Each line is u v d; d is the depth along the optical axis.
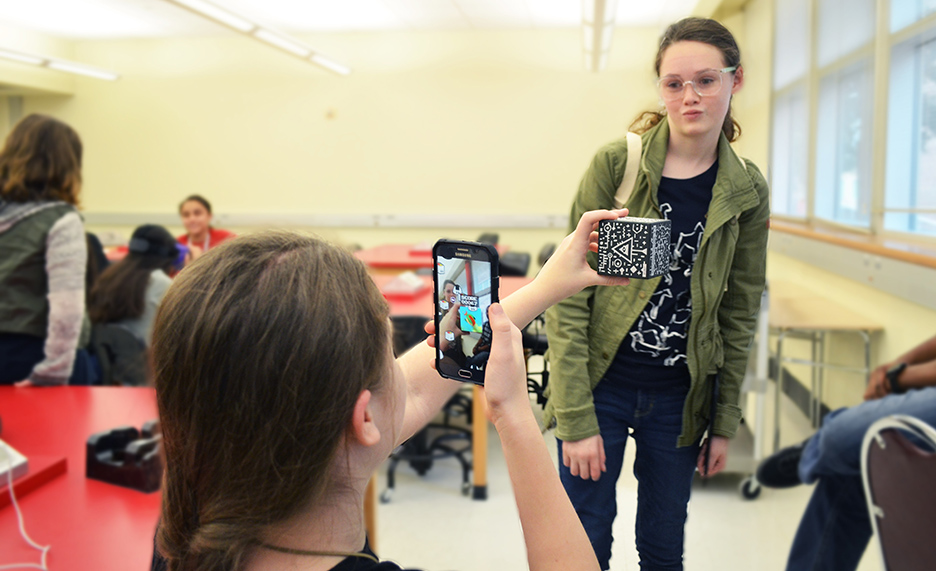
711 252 0.83
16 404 1.78
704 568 1.63
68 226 2.01
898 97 2.92
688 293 0.85
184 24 6.52
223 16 4.50
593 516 0.84
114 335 2.45
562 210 6.89
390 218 7.12
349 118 7.07
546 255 5.39
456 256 0.61
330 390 0.47
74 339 2.01
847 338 3.10
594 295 0.89
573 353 0.85
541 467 0.55
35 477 1.31
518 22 6.41
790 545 1.98
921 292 2.30
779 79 4.81
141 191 7.44
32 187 2.00
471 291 0.61
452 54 6.84
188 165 7.34
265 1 5.73
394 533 2.40
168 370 0.48
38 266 2.00
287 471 0.47
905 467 1.19
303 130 7.15
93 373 2.33
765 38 4.88
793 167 4.52
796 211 4.46
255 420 0.46
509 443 0.55
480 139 6.91
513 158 6.89
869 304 2.90
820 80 3.97
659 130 0.83
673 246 0.83
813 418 3.30
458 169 6.99
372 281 0.53
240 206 7.34
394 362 0.56
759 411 2.59
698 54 0.76
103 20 6.34
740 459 2.51
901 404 1.60
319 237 0.54
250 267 0.47
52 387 1.94
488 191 6.98
